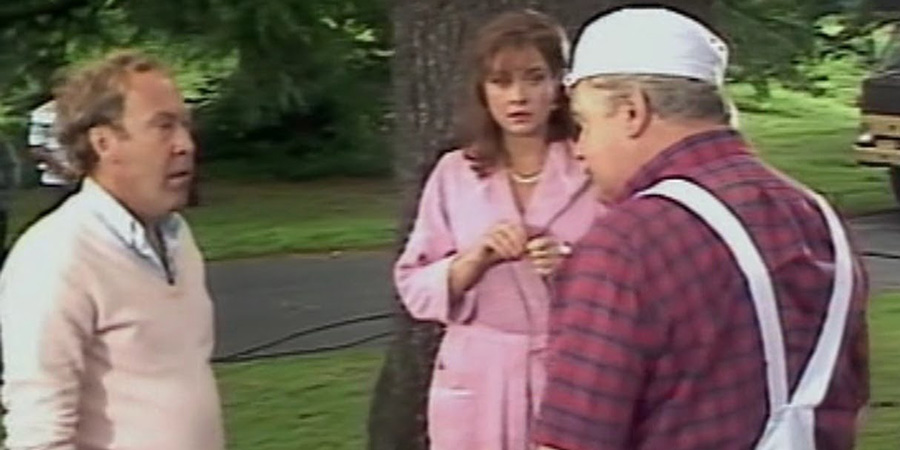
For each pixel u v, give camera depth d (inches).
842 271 97.7
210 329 130.1
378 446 201.9
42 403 118.3
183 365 125.0
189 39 568.7
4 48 526.9
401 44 195.2
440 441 147.2
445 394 146.2
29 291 119.2
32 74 518.6
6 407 120.8
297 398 321.7
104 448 121.7
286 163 834.2
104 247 121.0
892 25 693.9
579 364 94.0
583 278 94.7
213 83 781.9
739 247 94.3
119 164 121.7
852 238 102.3
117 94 121.4
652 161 97.0
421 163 193.2
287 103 751.1
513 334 143.3
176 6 552.7
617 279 93.6
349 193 779.4
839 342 96.7
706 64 96.8
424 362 194.7
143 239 122.6
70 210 122.3
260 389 331.6
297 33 613.0
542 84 143.0
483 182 146.0
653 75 96.0
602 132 97.7
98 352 121.3
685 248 93.8
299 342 401.1
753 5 681.0
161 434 122.6
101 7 539.8
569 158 144.3
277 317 442.3
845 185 749.3
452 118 190.1
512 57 142.9
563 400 94.3
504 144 145.3
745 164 97.3
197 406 125.3
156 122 122.1
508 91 142.8
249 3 582.6
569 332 94.7
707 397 93.6
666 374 93.5
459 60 185.0
